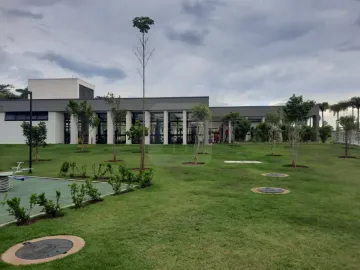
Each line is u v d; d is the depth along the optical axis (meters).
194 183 9.04
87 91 38.97
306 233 4.59
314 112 34.28
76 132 30.80
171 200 6.78
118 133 30.72
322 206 6.24
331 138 33.94
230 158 17.30
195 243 4.16
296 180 9.71
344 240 4.32
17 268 3.40
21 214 5.17
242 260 3.63
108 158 17.75
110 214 5.65
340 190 8.05
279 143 28.44
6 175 8.72
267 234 4.53
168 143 30.25
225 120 31.83
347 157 18.50
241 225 4.95
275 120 24.91
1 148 25.27
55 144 29.64
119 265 3.47
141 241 4.24
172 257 3.70
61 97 36.00
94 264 3.49
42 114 31.78
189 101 29.69
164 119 30.25
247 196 7.18
